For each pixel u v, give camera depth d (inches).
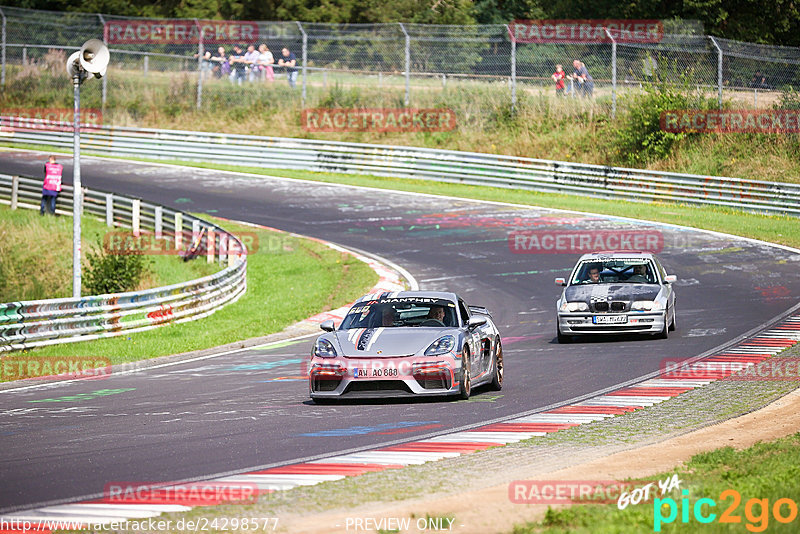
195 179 5880.9
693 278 3526.1
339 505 982.4
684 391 1752.0
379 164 6097.4
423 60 6904.5
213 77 7327.8
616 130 6048.2
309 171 6254.9
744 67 6053.2
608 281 2568.9
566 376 1989.4
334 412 1615.4
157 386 2028.8
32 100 7421.3
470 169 5831.7
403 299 1845.5
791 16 7795.3
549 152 6210.6
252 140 6397.6
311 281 3769.7
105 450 1337.4
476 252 4101.9
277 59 7431.1
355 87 7052.2
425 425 1472.7
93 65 2805.1
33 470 1214.9
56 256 4229.8
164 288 3016.7
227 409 1685.5
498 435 1382.9
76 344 2664.9
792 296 3134.8
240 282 3671.3
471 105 6663.4
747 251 3998.5
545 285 3491.6
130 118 7101.4
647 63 6166.3
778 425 1412.4
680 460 1186.0
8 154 6510.8
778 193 4886.8
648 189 5280.5
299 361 2365.9
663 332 2443.4
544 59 6683.1
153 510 989.8
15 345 2529.5
